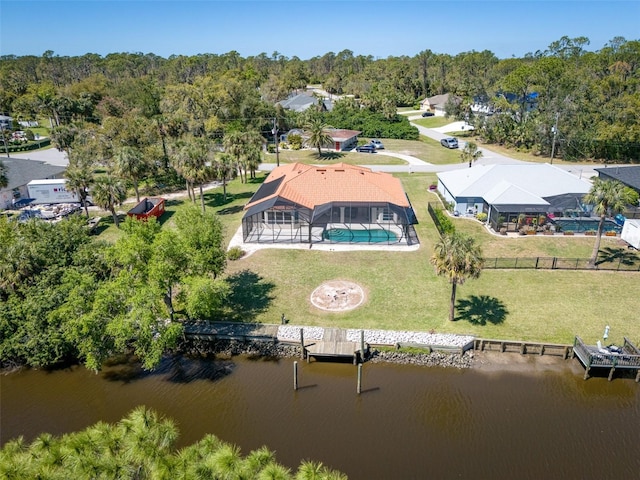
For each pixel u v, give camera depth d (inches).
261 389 1115.9
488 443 949.8
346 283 1509.6
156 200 2245.3
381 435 972.6
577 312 1330.0
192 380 1152.2
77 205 2383.1
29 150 3848.4
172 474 542.0
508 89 3855.8
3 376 1176.2
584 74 3964.1
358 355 1193.4
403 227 1847.9
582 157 3225.9
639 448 936.9
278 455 922.1
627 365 1102.4
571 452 926.4
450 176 2326.5
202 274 1243.2
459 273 1181.1
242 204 2345.0
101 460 547.2
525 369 1163.3
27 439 976.3
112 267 1259.8
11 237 1354.6
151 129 3031.5
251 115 4109.3
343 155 3449.8
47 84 5733.3
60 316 1087.6
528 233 1851.6
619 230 1872.5
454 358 1195.3
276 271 1592.0
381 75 7076.8
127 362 1227.9
